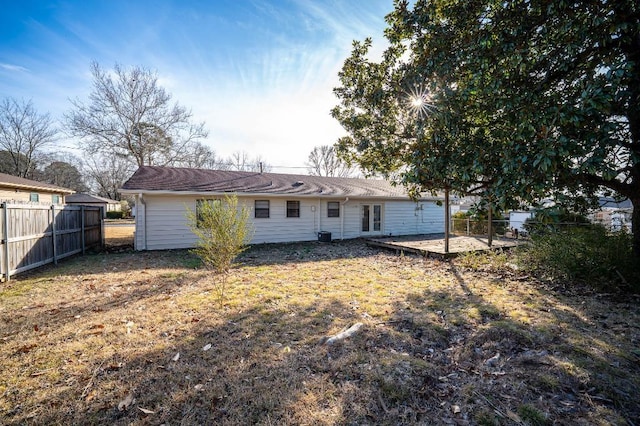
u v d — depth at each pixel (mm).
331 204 13727
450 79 4645
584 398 2223
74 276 6293
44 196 17109
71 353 2953
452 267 7297
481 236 14055
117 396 2289
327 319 3865
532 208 3793
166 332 3447
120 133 21781
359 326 3512
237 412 2107
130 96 21734
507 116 3965
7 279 5875
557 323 3625
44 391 2350
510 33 3939
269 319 3863
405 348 3076
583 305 4270
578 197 5352
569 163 3242
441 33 4617
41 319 3869
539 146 3285
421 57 4914
